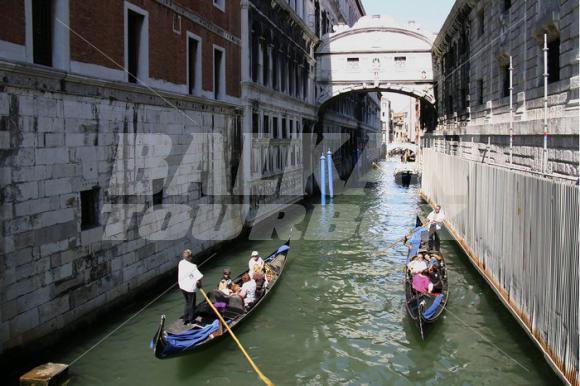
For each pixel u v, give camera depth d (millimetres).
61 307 8539
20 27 7668
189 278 8984
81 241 9000
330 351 9023
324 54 30875
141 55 11297
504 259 9758
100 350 8609
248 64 18062
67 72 8352
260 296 10969
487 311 10586
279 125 23234
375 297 11734
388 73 30469
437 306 9922
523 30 13078
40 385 7078
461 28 22469
